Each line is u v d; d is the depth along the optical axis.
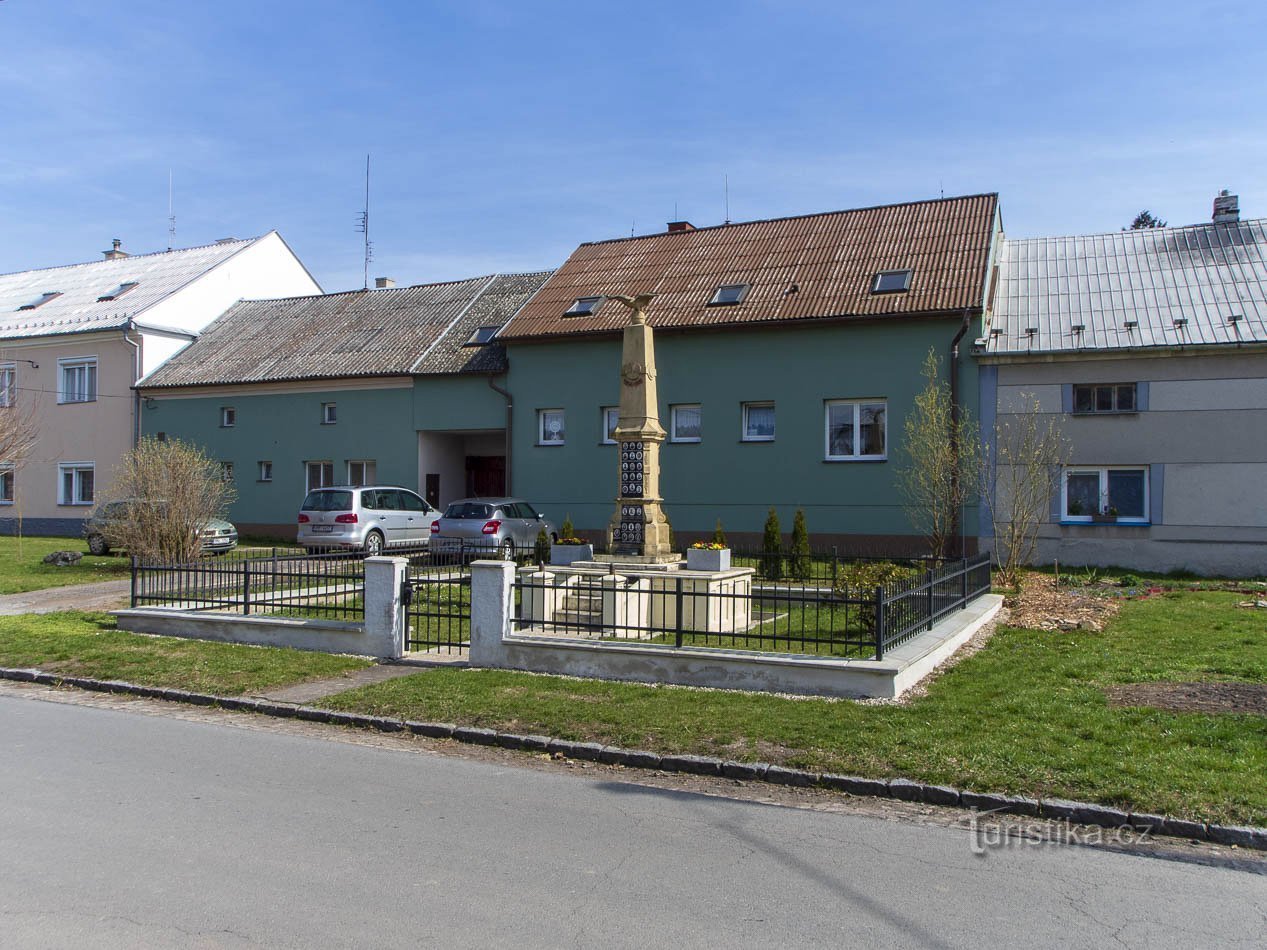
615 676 9.68
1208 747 7.00
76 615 14.27
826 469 21.86
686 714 8.19
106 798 6.35
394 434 27.64
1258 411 18.44
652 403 14.05
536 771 7.20
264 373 29.67
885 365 21.25
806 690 8.87
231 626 12.06
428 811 6.14
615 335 23.95
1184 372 18.92
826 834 5.80
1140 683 9.02
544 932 4.35
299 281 38.59
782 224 26.28
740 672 9.16
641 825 5.92
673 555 13.81
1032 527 19.86
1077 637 11.50
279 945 4.20
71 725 8.64
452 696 9.01
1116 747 7.02
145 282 35.75
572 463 24.73
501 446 29.19
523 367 25.41
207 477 21.64
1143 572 18.97
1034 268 23.42
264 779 6.87
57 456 33.59
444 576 16.80
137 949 4.14
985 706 8.20
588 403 24.55
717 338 22.97
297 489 29.33
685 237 27.42
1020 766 6.67
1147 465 19.19
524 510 23.22
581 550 14.35
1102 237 24.36
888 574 12.23
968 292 20.56
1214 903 4.80
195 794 6.46
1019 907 4.72
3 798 6.34
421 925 4.41
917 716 7.91
